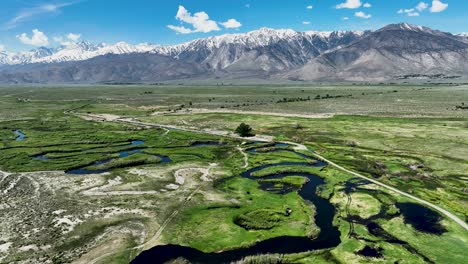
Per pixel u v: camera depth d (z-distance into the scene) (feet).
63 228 186.29
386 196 231.09
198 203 221.05
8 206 214.48
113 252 164.14
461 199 224.53
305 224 193.26
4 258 158.10
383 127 467.93
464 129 434.30
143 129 488.85
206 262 157.99
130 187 248.93
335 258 159.53
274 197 232.12
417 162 306.76
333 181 262.26
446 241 172.55
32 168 294.05
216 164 311.88
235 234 182.50
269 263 155.02
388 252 164.04
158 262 156.87
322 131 453.99
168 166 304.09
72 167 297.53
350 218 200.44
